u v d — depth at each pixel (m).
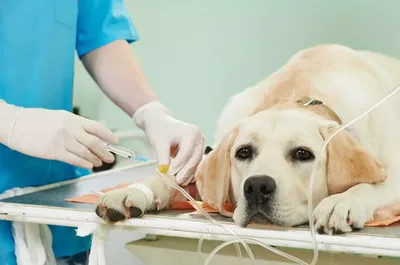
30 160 1.07
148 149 1.76
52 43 1.11
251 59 1.66
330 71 1.08
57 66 1.13
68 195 0.99
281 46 1.62
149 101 1.20
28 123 0.93
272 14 1.62
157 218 0.79
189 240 0.93
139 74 1.24
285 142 0.88
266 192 0.81
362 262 0.85
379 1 1.53
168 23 1.74
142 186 0.86
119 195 0.80
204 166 0.95
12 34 1.04
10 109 0.95
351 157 0.88
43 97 1.10
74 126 0.93
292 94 1.05
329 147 0.88
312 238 0.70
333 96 1.03
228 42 1.67
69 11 1.14
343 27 1.57
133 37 1.30
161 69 1.77
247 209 0.82
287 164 0.87
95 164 0.97
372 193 0.84
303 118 0.92
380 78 1.12
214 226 0.75
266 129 0.91
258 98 1.08
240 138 0.93
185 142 1.00
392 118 1.04
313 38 1.59
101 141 0.96
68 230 1.09
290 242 0.71
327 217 0.75
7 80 1.04
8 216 0.85
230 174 0.93
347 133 0.91
